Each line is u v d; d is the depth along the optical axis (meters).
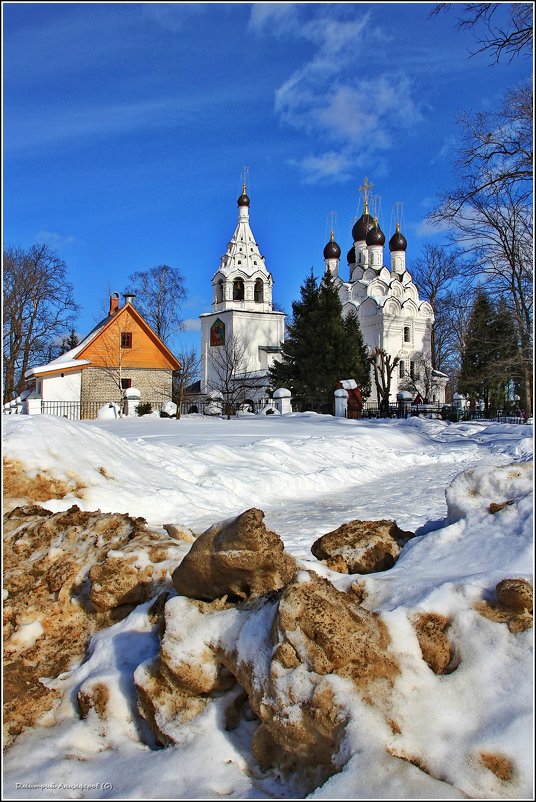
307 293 49.50
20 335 46.53
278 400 35.88
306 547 7.11
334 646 3.15
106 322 45.41
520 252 23.77
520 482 4.71
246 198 67.62
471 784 2.75
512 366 25.14
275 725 3.17
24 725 3.92
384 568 4.79
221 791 3.15
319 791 2.75
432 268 60.62
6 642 4.66
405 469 16.72
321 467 14.61
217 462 12.30
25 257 46.28
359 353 49.28
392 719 3.00
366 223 68.12
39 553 5.48
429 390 63.56
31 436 8.66
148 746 3.66
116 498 8.55
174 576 4.27
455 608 3.49
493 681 3.12
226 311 65.31
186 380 50.16
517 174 20.92
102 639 4.37
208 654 3.67
